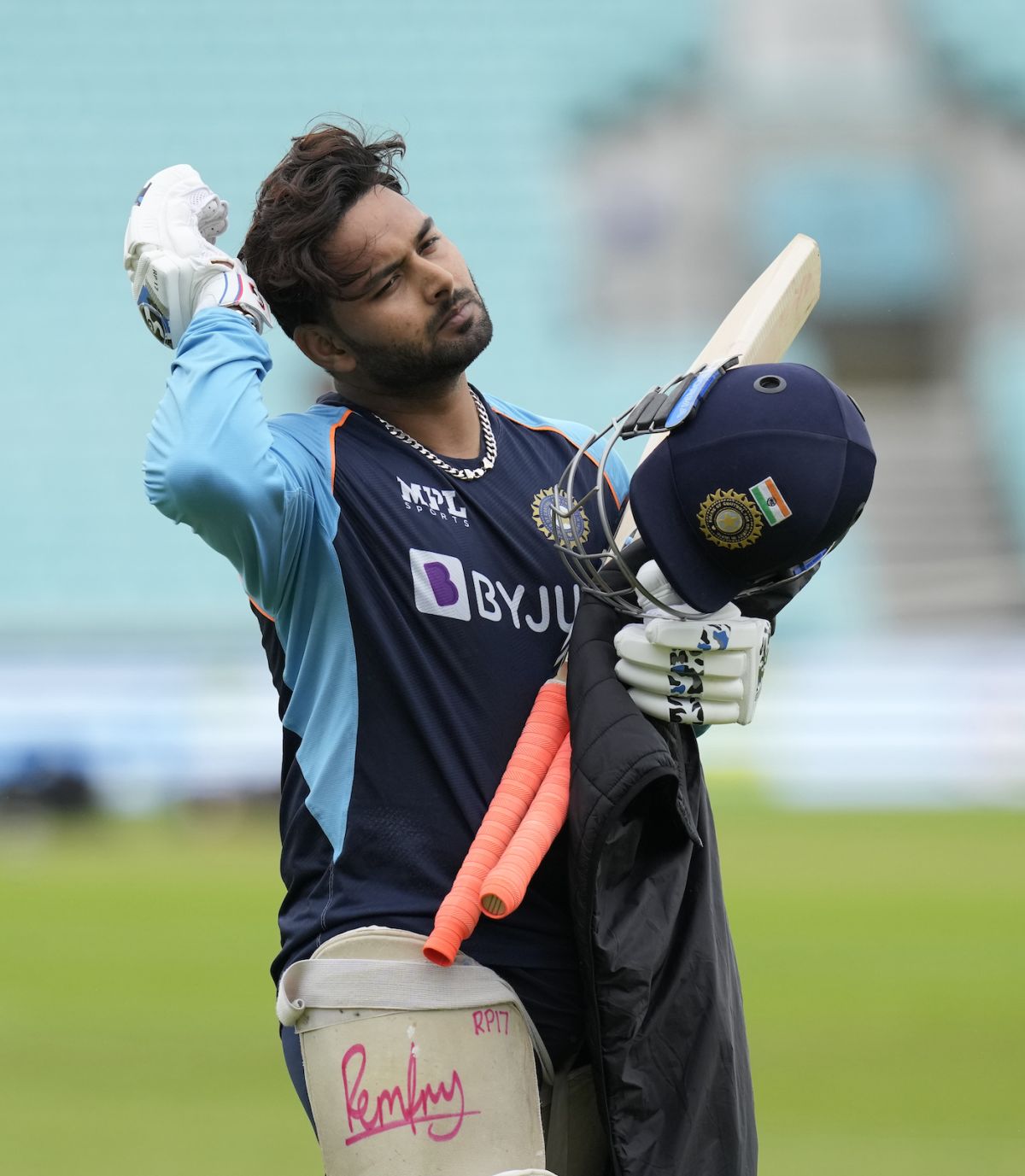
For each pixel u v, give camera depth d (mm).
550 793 7828
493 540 8367
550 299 71875
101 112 74062
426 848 7945
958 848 41250
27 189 72500
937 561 65625
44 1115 18594
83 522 64938
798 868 38406
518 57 75812
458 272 8406
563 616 8438
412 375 8297
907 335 72438
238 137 74188
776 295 9250
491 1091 7691
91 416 67438
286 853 8336
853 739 52875
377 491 8133
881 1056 21500
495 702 8133
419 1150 7520
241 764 50531
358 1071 7641
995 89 74438
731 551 7703
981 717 53031
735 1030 8094
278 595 8094
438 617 8055
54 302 70250
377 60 75562
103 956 28875
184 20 75562
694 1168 7785
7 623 59312
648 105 75000
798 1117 18484
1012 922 31438
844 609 63125
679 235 72688
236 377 7879
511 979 7977
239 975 27141
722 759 52969
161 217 8492
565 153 74375
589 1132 8445
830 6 75500
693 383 7809
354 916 7871
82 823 49812
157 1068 20969
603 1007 7656
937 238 72562
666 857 7895
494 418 8805
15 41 74875
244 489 7625
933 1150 17000
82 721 50719
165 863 41281
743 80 75000
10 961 28422
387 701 8000
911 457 68375
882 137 73938
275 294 8414
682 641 7820
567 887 8148
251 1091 19734
